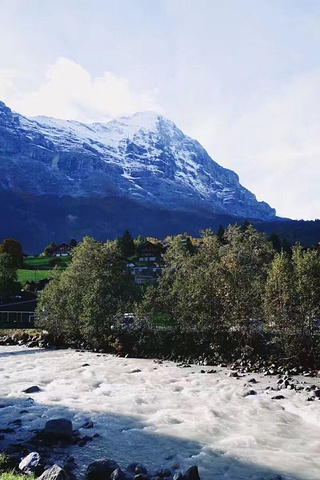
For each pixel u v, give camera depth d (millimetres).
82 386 33438
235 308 50719
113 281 64562
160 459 18562
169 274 62594
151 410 26406
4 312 94125
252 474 16969
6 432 21641
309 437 21328
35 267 176000
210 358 49000
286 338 45750
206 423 23375
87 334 60844
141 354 54094
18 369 41594
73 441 20578
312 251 47906
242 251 71438
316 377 38156
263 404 27641
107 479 16078
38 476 15484
